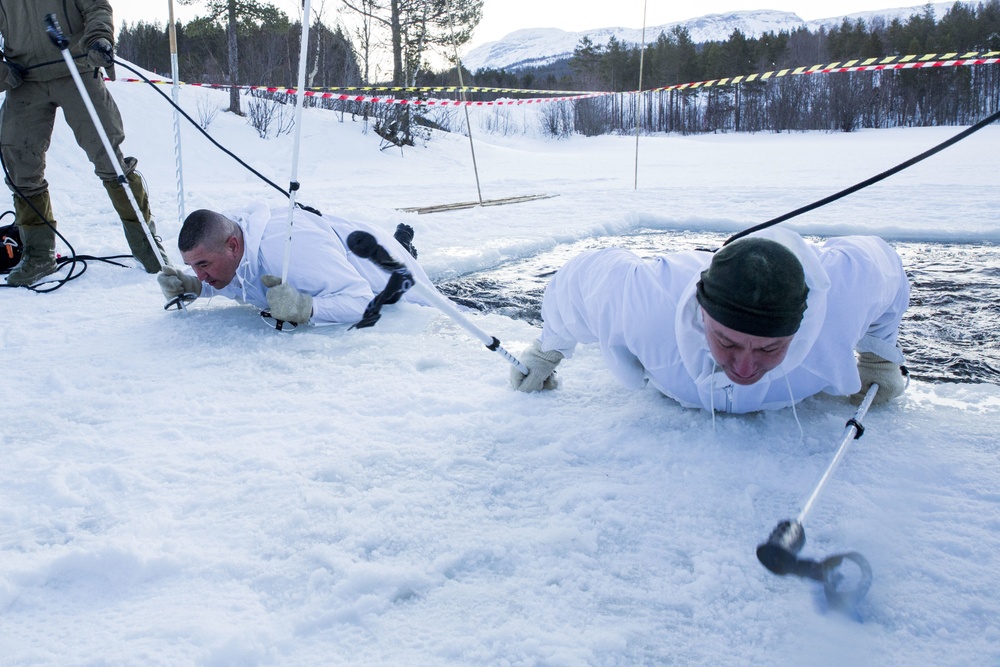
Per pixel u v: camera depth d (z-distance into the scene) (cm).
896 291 239
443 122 3328
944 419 254
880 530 192
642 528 198
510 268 562
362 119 2367
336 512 207
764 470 223
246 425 266
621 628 162
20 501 217
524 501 213
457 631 163
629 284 233
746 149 2548
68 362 334
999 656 152
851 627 161
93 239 620
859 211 741
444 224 726
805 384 233
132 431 263
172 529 200
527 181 1306
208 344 357
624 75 6725
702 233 708
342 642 160
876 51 6188
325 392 296
